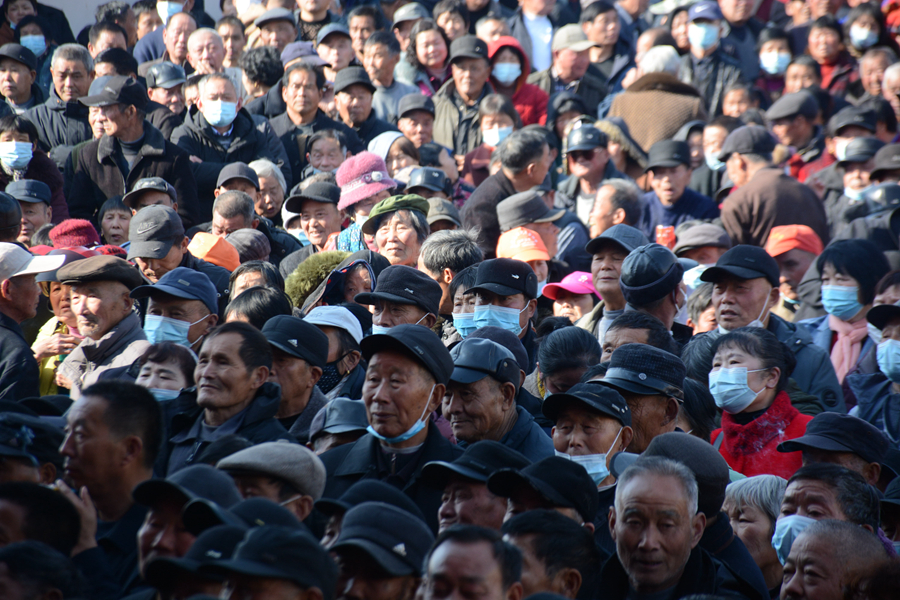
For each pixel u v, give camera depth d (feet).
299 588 27.53
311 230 84.33
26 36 124.06
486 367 47.83
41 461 41.42
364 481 37.45
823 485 42.29
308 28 130.31
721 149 106.52
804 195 90.53
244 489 38.42
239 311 57.98
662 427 48.93
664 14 150.92
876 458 48.70
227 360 46.03
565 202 103.04
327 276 68.13
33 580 29.66
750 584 39.78
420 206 78.38
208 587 29.73
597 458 44.52
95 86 92.32
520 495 38.19
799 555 37.06
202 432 46.19
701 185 108.17
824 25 137.08
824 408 60.90
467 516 39.70
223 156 98.02
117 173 92.68
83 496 38.27
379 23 129.18
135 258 71.10
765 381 54.80
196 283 60.59
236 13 144.25
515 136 88.84
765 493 46.06
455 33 129.90
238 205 82.28
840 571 36.19
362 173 86.99
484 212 88.17
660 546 37.14
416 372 44.83
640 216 93.97
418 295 58.75
